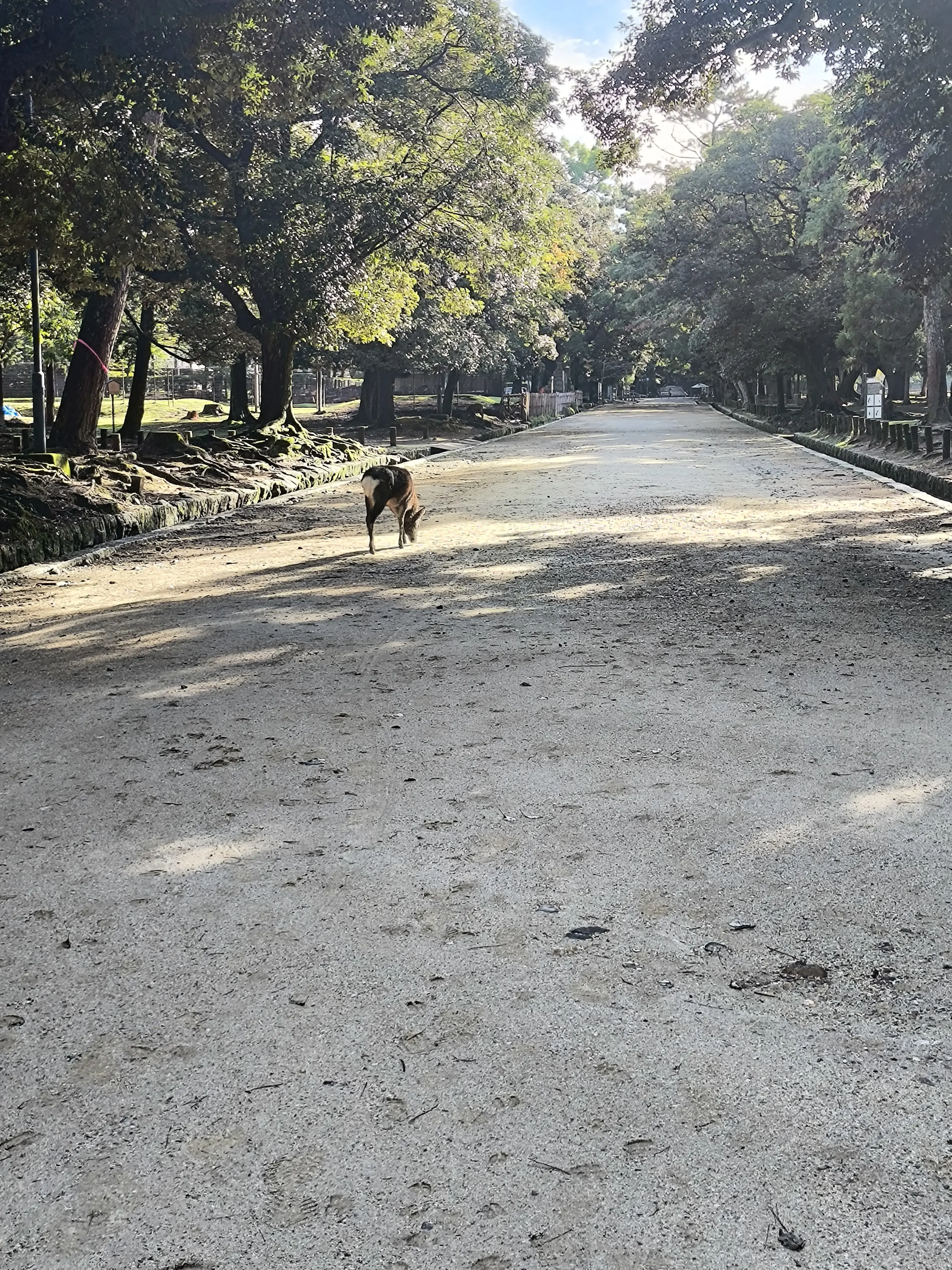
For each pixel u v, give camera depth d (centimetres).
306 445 2675
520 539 1441
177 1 1241
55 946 374
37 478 1515
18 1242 238
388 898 404
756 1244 232
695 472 2589
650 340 7206
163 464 2094
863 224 1730
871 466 2634
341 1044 310
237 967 356
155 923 389
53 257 1619
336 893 410
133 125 1579
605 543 1395
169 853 451
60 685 735
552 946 365
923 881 409
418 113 2827
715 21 1560
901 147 1474
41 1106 286
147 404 6931
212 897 409
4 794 528
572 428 5481
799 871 420
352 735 612
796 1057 299
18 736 623
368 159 2864
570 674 744
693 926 377
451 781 533
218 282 2769
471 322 4494
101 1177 258
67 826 484
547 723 629
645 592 1059
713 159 4559
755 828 464
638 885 411
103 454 2153
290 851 450
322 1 1371
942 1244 231
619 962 354
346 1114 278
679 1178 252
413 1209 245
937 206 1439
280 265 2436
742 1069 294
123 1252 235
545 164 3080
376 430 4497
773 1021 317
